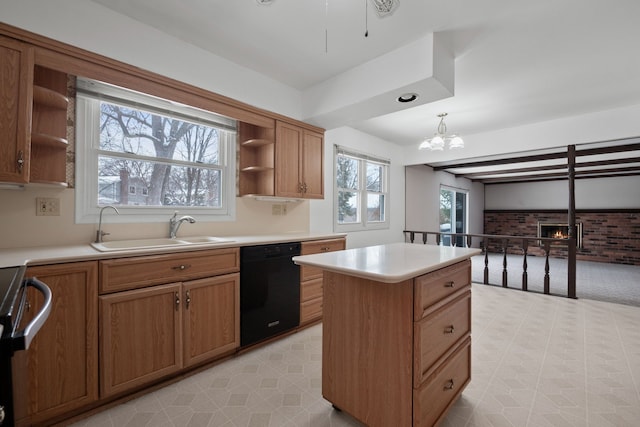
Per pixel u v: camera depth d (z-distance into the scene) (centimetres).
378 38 214
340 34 210
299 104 303
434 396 137
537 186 809
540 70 255
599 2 174
